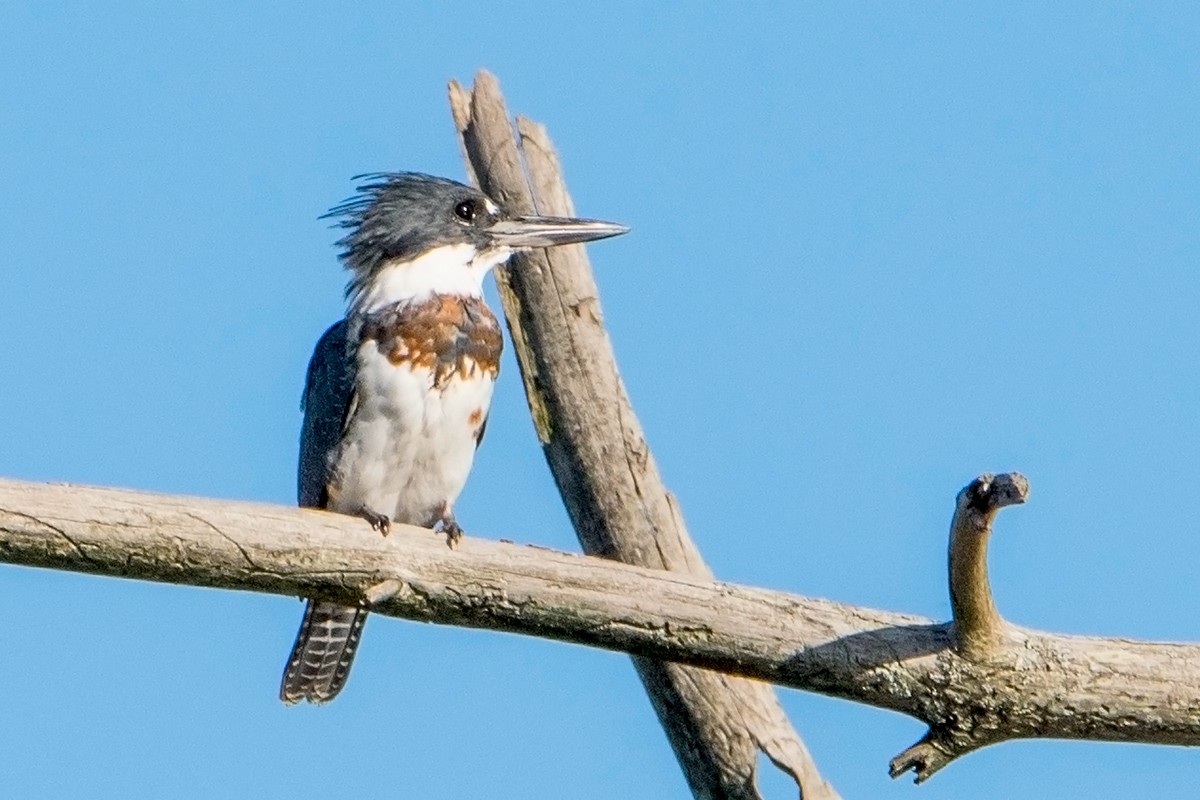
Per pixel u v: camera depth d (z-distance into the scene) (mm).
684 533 12312
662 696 11852
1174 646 9148
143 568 9062
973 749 9328
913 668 9125
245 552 9133
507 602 9375
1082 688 9047
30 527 8797
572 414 12383
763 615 9297
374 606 9430
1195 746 9305
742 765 11719
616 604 9344
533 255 12633
